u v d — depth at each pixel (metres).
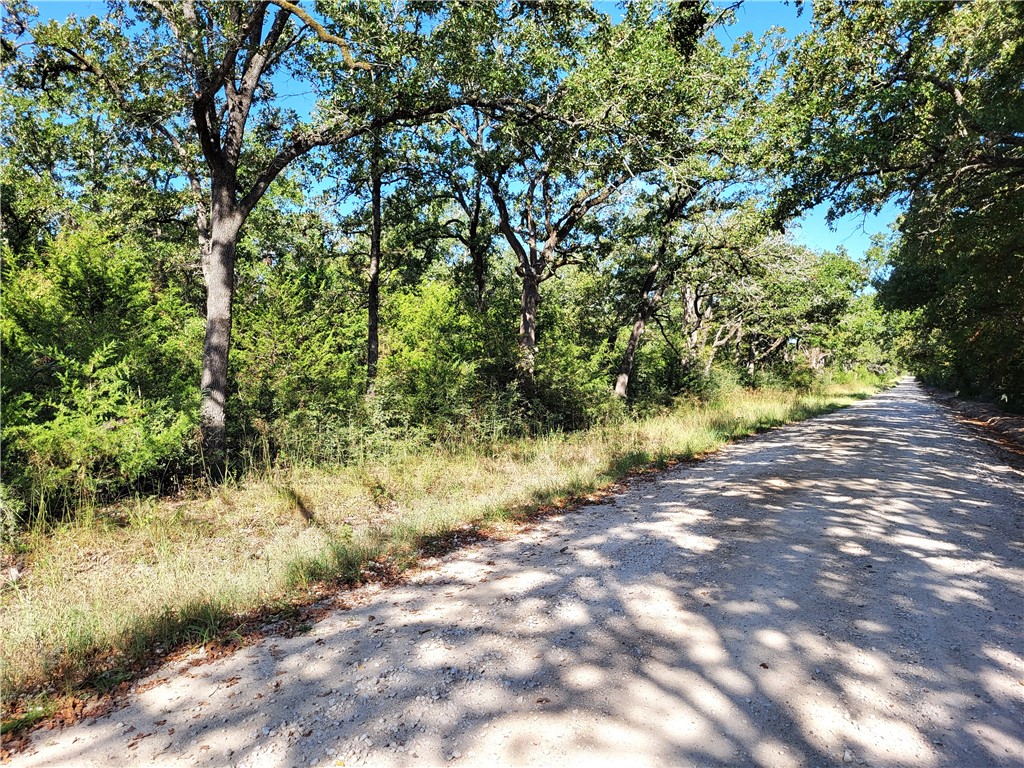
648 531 6.46
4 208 15.80
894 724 2.86
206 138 9.73
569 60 12.01
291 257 18.36
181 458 8.79
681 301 34.12
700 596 4.53
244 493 8.38
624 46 11.90
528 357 16.02
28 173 16.77
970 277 16.72
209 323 9.90
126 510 7.31
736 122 14.02
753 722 2.88
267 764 2.66
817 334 39.25
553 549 5.96
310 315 13.18
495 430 13.19
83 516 6.89
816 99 12.71
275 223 18.50
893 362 84.12
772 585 4.72
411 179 17.25
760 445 13.88
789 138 13.25
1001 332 19.53
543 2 11.41
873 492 8.34
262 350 12.02
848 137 11.73
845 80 12.41
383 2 9.90
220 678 3.54
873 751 2.65
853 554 5.50
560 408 16.42
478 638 3.93
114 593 4.79
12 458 6.85
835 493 8.27
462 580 5.18
